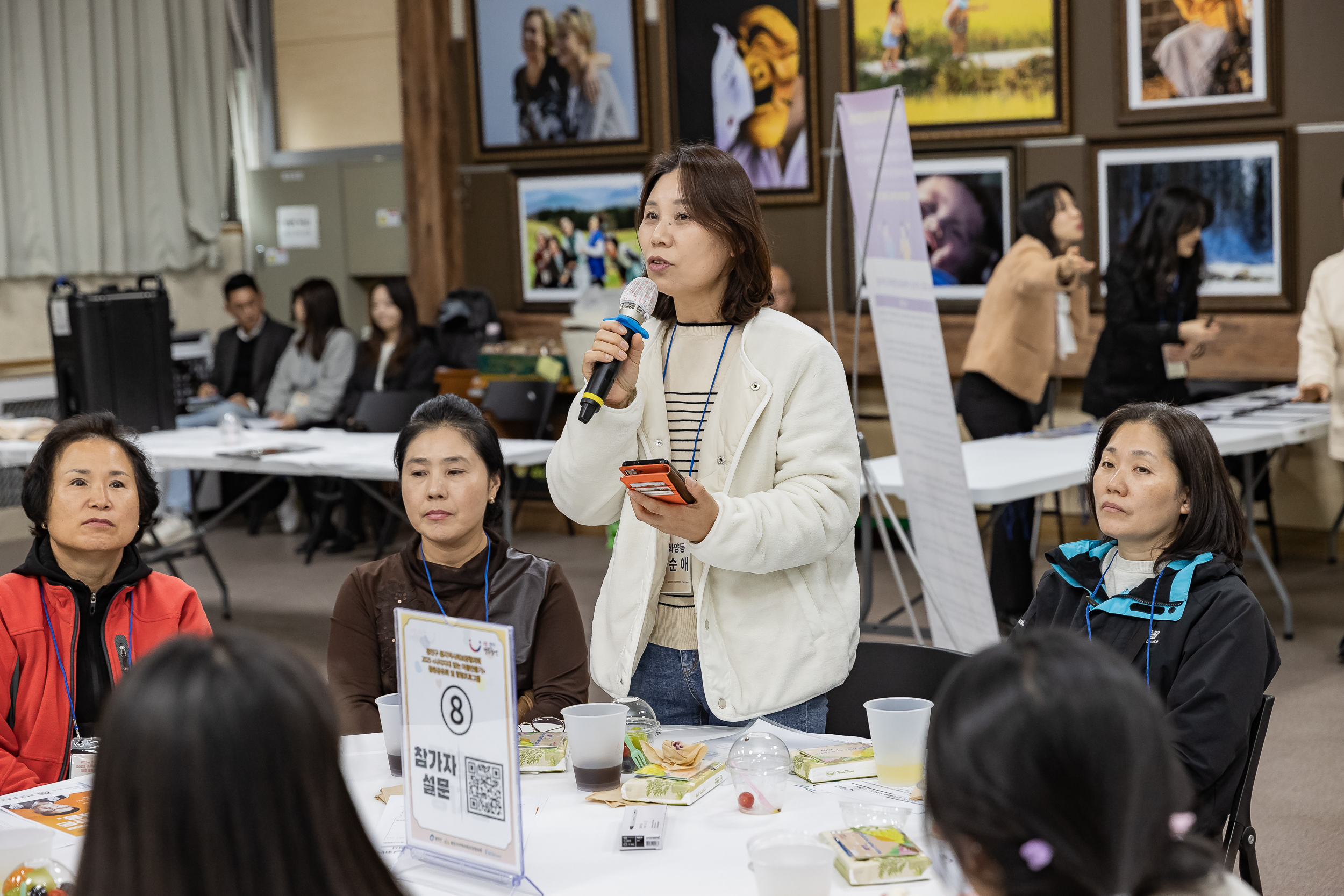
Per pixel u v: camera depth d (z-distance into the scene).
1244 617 1.95
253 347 8.07
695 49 7.16
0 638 2.18
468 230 8.10
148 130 8.50
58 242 8.12
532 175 7.80
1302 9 5.86
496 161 7.91
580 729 1.74
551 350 7.46
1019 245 5.36
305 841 0.82
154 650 0.84
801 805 1.69
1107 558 2.15
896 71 6.68
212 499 8.45
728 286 1.98
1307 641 4.82
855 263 6.89
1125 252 5.33
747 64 7.02
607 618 2.04
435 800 1.49
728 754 1.78
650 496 1.77
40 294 8.15
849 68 6.77
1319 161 5.90
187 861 0.79
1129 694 0.83
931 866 1.44
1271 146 5.97
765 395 1.91
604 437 1.92
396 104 8.70
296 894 0.81
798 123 6.93
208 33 8.71
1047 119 6.39
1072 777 0.80
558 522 7.59
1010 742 0.81
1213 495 2.03
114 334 5.87
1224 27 5.98
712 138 7.20
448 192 8.05
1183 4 6.04
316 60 8.91
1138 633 2.02
